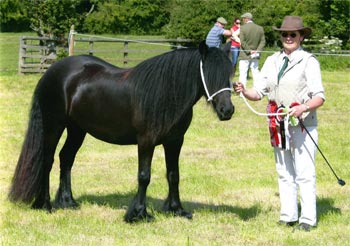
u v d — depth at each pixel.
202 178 8.95
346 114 14.70
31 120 7.10
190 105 6.34
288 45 6.29
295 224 6.61
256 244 5.93
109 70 6.85
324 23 26.48
